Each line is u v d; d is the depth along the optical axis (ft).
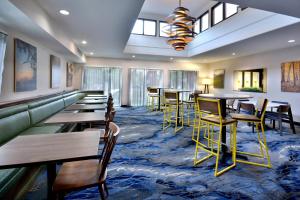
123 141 12.23
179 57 27.55
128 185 6.98
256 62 23.08
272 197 6.26
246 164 8.75
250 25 15.79
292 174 7.82
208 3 21.74
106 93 29.22
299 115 17.72
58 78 18.83
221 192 6.56
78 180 4.65
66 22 12.10
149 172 8.00
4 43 8.84
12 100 10.19
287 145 11.50
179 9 13.30
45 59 15.30
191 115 21.97
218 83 30.55
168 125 16.87
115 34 14.88
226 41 18.79
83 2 9.23
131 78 30.27
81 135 5.74
